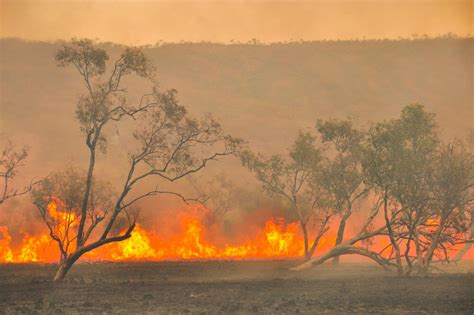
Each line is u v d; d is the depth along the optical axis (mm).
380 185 84625
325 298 56906
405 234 86625
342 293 61156
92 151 77062
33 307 51562
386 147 85000
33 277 87125
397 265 82375
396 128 84688
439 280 74625
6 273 96312
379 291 62844
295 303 52844
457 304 52438
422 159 82125
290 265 110375
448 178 80312
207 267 108062
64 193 84250
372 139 86562
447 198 80625
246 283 73938
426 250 84688
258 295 59812
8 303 54438
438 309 49406
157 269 103750
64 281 77188
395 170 82500
